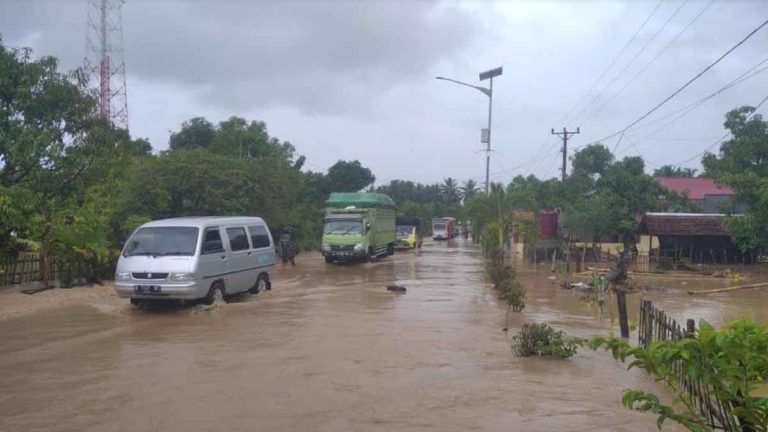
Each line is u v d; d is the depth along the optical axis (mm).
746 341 3285
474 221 35781
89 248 17594
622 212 28734
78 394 6883
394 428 5777
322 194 50844
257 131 37344
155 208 22906
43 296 14828
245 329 10977
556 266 26953
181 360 8539
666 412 3639
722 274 25125
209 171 24094
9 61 15250
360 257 28281
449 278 21672
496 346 9578
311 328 11102
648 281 23094
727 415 3861
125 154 18984
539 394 6918
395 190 110312
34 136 15195
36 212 15727
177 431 5691
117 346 9508
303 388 7129
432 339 10094
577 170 40969
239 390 7039
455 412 6266
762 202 23531
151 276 12781
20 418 6070
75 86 16688
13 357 8742
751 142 27016
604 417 6113
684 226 30500
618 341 3836
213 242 13906
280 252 29047
